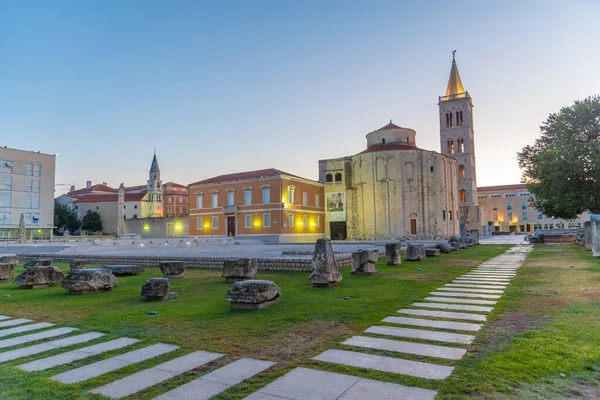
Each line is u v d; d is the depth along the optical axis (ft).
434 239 197.98
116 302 35.37
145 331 25.07
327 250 42.39
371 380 16.51
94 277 41.16
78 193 377.50
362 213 212.84
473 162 278.67
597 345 20.15
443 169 212.43
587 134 102.32
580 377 16.31
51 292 42.65
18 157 230.48
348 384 16.10
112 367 18.69
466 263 69.05
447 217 210.79
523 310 29.17
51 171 244.83
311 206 212.64
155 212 354.13
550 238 142.10
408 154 205.77
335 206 223.92
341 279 44.32
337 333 23.81
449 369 17.54
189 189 221.05
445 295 36.40
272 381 16.58
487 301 33.24
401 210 203.21
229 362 19.08
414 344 21.42
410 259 73.97
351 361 18.86
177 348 21.42
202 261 66.18
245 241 179.32
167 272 52.85
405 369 17.67
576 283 41.45
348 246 130.62
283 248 121.19
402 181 204.23
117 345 22.25
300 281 46.42
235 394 15.38
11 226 224.94
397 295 36.45
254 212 194.59
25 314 31.32
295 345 21.59
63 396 15.48
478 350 20.15
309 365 18.44
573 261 65.87
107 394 15.62
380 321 26.61
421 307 31.12
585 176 100.12
